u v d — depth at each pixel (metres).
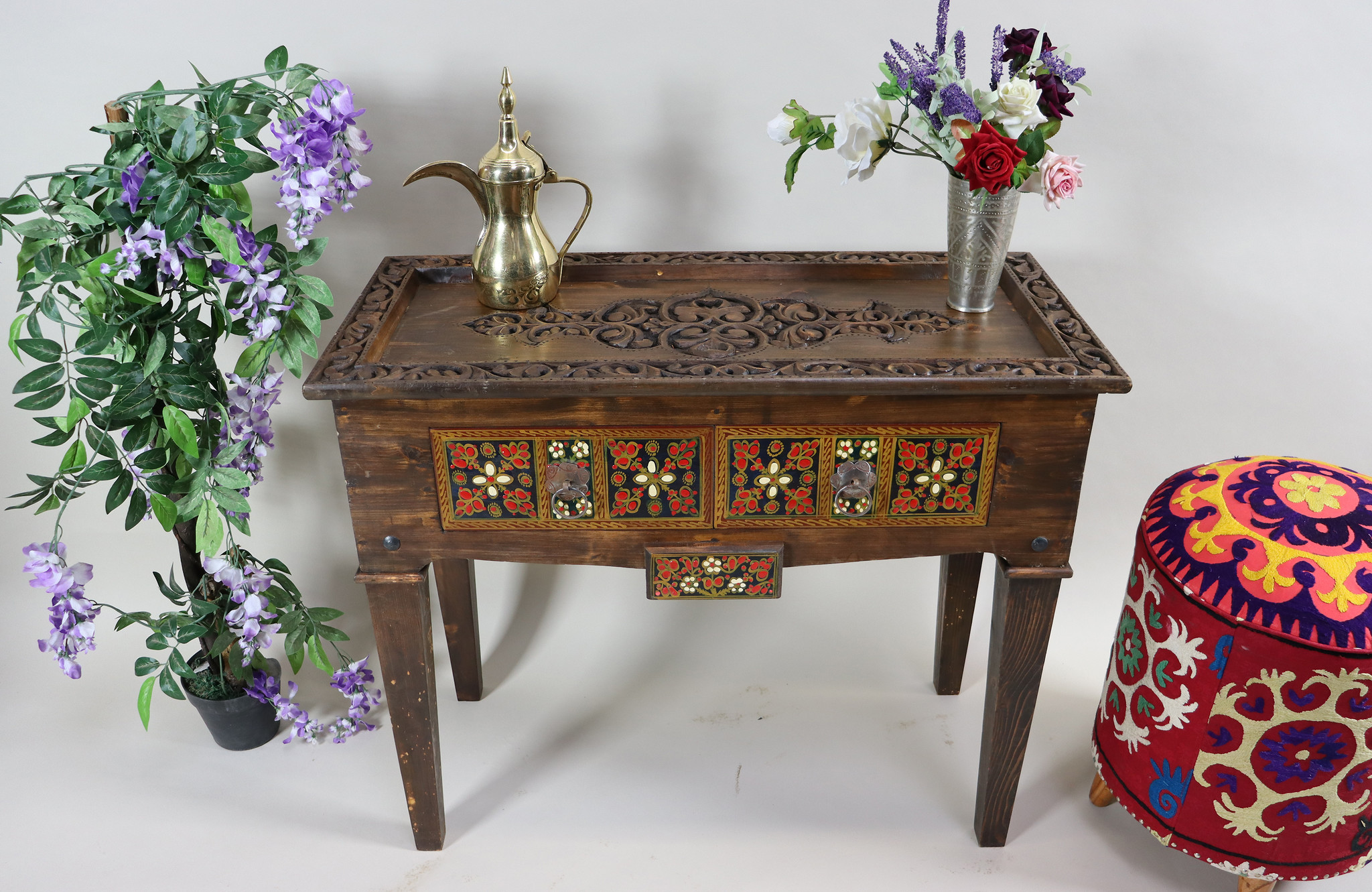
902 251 1.82
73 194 1.47
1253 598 1.39
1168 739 1.53
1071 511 1.44
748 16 1.80
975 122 1.39
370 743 1.94
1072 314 1.52
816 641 2.20
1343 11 1.79
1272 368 2.07
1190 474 1.62
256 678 1.88
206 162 1.47
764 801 1.81
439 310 1.61
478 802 1.80
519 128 1.88
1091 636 2.17
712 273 1.74
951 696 2.06
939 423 1.38
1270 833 1.49
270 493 2.17
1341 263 1.98
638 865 1.68
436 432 1.38
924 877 1.66
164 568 2.21
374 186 1.93
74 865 1.66
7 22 1.77
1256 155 1.90
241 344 2.04
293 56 1.82
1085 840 1.74
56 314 1.49
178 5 1.78
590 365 1.36
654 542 1.47
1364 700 1.37
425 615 1.52
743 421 1.37
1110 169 1.93
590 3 1.79
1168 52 1.84
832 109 1.88
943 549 1.48
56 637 1.64
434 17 1.79
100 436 1.57
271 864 1.67
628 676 2.11
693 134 1.90
